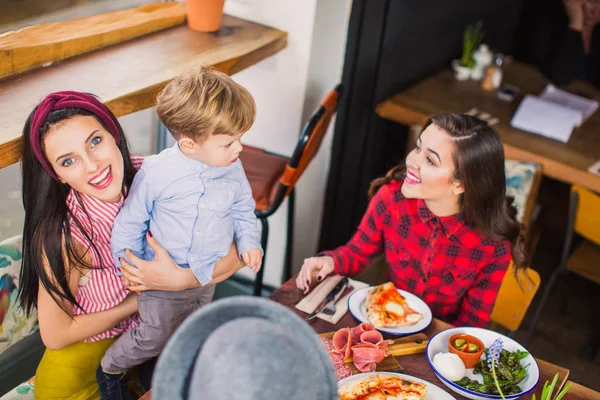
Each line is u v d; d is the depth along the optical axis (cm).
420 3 283
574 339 299
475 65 335
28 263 151
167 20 233
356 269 197
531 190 247
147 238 153
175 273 154
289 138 270
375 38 263
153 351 162
